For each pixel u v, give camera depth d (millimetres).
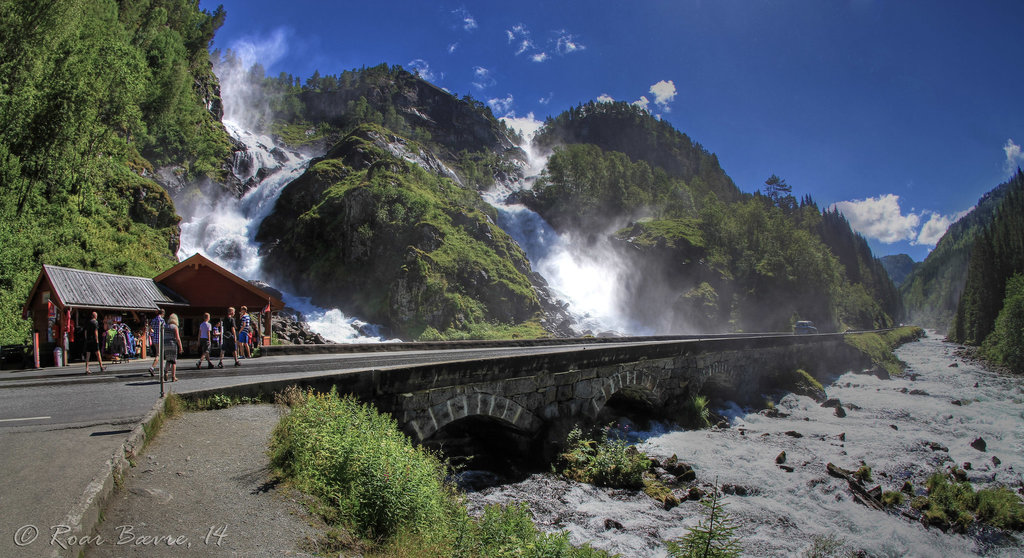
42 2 37375
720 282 103562
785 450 22672
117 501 7090
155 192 52250
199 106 98062
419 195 87875
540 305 81125
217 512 7141
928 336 138875
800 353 45000
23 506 6328
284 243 86188
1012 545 15406
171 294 26312
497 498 14812
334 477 8312
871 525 15750
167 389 14680
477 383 16031
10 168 33469
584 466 17516
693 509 15500
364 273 77062
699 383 28891
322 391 13258
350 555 6812
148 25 82625
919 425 29797
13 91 35750
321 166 97188
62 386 15359
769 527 15078
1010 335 66750
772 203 194750
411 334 66438
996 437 27344
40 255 32531
